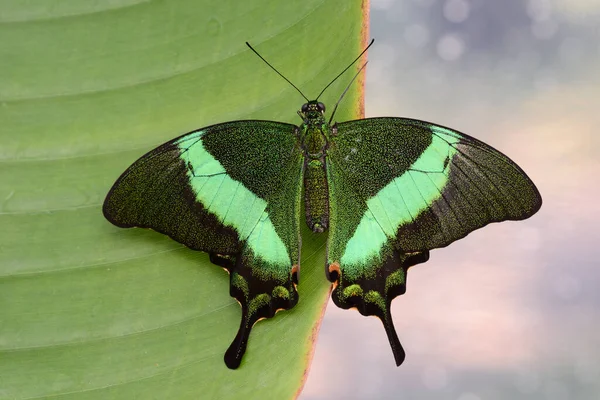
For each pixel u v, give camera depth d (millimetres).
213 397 576
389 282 596
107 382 573
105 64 573
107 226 575
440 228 595
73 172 574
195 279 580
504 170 587
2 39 569
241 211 588
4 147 571
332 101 585
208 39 577
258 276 584
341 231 598
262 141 589
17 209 571
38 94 571
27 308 571
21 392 570
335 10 582
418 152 595
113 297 575
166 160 578
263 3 579
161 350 576
